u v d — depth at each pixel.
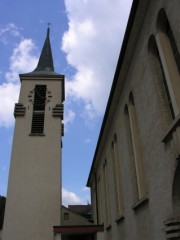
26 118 26.97
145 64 12.31
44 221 22.98
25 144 25.73
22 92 28.42
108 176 22.19
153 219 11.20
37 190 24.02
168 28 10.92
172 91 9.77
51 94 28.56
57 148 25.86
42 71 32.00
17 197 23.61
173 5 9.41
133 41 13.68
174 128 9.08
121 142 17.03
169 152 9.70
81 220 31.38
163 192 10.17
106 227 23.00
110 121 20.45
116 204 18.89
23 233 22.44
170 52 10.53
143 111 12.57
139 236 13.37
